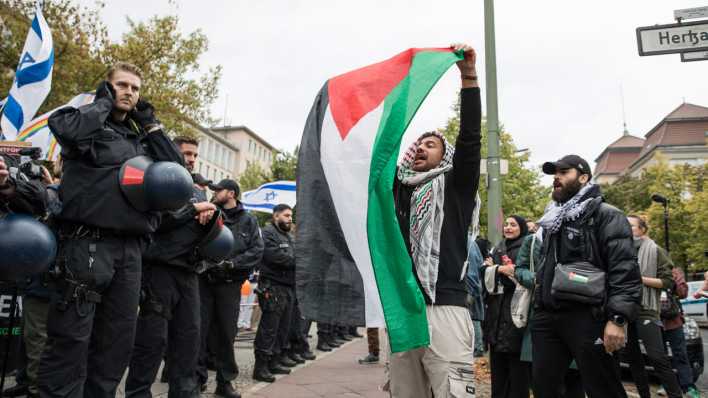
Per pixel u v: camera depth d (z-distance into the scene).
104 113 2.94
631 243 3.34
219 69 16.94
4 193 2.81
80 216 2.83
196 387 4.26
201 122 17.27
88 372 2.94
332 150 2.77
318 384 5.98
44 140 6.48
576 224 3.50
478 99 2.97
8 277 2.70
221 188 5.53
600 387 3.32
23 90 6.47
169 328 4.13
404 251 2.62
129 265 3.02
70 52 14.66
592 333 3.31
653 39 6.27
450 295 2.81
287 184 12.28
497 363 4.80
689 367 6.16
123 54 15.27
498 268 4.68
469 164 2.96
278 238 6.33
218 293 5.21
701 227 28.02
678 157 61.16
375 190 2.68
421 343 2.53
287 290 6.38
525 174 24.62
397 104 2.78
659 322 5.37
